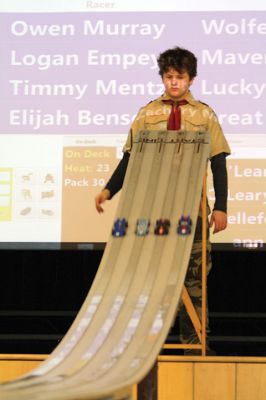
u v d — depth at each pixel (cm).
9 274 712
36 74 678
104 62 676
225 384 459
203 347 467
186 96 469
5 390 306
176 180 420
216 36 670
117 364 344
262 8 670
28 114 677
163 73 464
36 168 674
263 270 699
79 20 679
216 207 460
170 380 460
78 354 357
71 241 671
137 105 674
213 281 702
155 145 434
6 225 672
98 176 673
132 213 415
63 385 319
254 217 663
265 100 668
